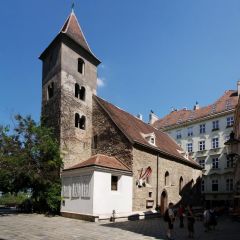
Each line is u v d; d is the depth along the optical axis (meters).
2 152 27.75
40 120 32.47
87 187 25.14
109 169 25.94
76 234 16.84
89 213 24.44
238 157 27.81
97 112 33.62
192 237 17.86
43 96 34.34
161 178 33.41
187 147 61.50
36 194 28.34
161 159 33.97
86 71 35.09
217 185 56.00
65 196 27.28
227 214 41.38
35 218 24.52
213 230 21.58
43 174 27.91
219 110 58.09
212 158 57.44
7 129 28.50
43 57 35.91
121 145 29.92
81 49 34.72
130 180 28.16
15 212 29.20
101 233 17.62
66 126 30.89
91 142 33.12
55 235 16.12
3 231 16.78
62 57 32.12
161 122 68.12
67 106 31.50
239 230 21.84
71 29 34.81
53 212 28.17
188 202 39.44
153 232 19.09
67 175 27.59
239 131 31.02
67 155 30.20
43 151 28.34
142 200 29.55
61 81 31.50
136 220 26.78
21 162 27.44
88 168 25.20
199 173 44.31
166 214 17.27
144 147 30.69
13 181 28.12
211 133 58.22
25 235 15.71
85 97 33.94
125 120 35.12
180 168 38.50
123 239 15.80
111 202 25.77
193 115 62.84
